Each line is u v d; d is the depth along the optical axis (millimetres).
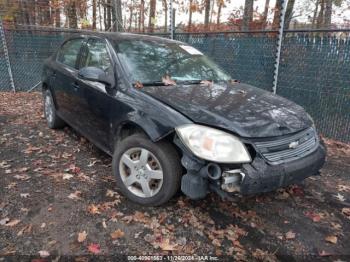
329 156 4801
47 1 10844
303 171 2803
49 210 2971
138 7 15430
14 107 6973
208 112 2719
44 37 8820
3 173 3672
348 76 5098
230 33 6480
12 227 2703
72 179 3596
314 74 5477
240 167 2500
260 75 6219
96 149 4512
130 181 3119
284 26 5781
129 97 3170
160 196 2914
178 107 2824
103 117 3539
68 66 4598
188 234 2746
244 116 2738
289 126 2828
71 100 4336
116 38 3910
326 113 5473
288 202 3387
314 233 2891
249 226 2922
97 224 2805
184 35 7391
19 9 10109
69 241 2576
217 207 3164
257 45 6141
